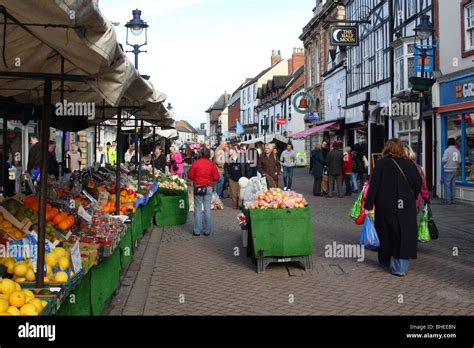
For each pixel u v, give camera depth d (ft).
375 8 81.15
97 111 32.22
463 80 51.93
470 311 18.78
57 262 14.14
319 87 120.88
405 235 23.68
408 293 21.24
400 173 24.16
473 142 51.34
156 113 29.73
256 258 25.18
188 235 37.01
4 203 17.06
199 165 36.47
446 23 55.67
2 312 10.97
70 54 11.44
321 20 118.01
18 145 50.62
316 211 48.49
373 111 80.07
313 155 64.85
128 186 33.58
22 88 19.89
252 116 226.17
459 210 46.55
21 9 9.68
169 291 22.07
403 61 68.64
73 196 22.65
